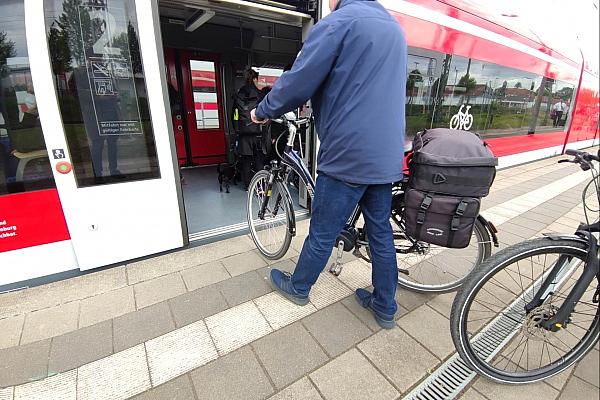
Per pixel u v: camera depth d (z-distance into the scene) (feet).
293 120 6.97
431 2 12.17
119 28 6.56
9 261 6.64
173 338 5.62
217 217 11.01
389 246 5.53
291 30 16.52
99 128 6.78
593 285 5.11
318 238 5.65
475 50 14.96
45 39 5.89
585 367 5.16
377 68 4.43
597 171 4.19
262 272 7.69
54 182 6.63
